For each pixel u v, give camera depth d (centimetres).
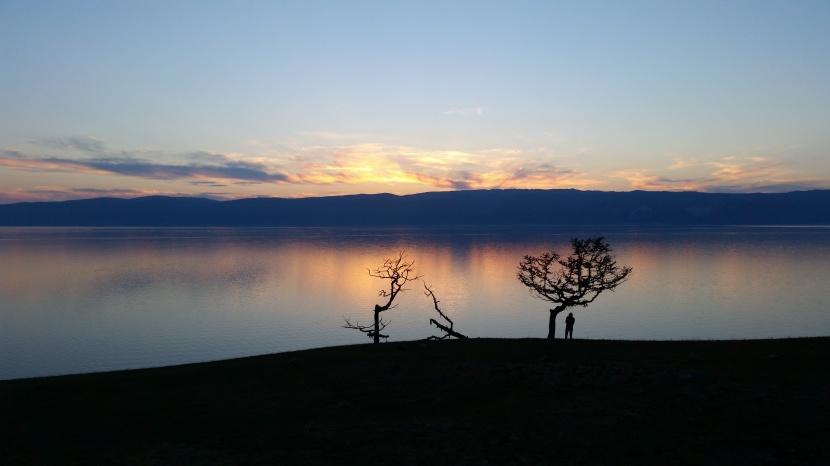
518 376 2369
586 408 1973
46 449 1798
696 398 1964
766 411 1816
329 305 11938
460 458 1673
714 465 1555
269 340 8456
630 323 9769
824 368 2183
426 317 10531
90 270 18262
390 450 1739
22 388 2462
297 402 2198
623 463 1603
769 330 8981
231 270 18638
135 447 1806
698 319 10081
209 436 1886
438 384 2348
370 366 2675
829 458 1529
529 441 1761
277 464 1670
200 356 7369
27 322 9756
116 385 2489
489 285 15238
